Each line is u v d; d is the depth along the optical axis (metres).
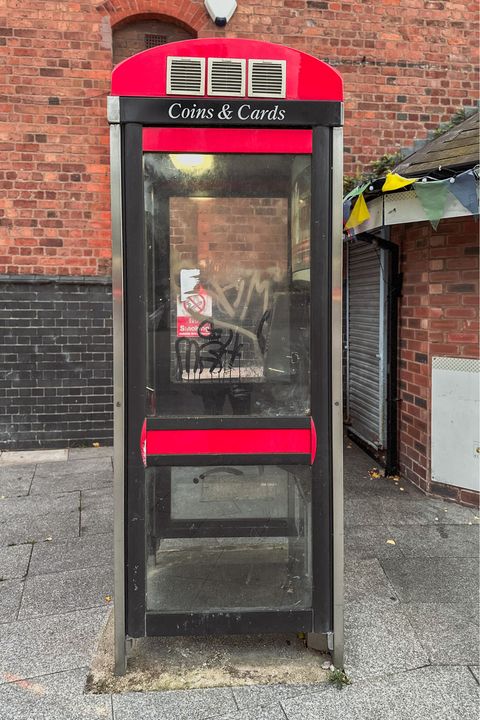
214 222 2.53
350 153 6.05
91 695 2.42
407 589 3.25
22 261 5.77
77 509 4.43
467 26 6.11
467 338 4.34
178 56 2.32
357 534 3.96
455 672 2.56
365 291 5.82
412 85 6.07
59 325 5.89
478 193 3.59
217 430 2.48
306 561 2.61
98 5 5.63
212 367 2.54
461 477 4.43
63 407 5.97
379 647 2.73
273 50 2.34
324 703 2.37
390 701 2.38
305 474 2.56
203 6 5.77
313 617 2.55
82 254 5.84
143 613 2.52
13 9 5.56
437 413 4.53
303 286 2.52
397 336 5.09
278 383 2.54
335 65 5.96
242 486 2.67
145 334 2.42
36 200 5.73
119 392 2.42
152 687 2.46
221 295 2.55
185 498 2.65
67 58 5.64
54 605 3.11
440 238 4.43
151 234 2.47
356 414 6.19
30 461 5.60
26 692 2.44
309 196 2.45
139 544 2.49
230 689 2.45
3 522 4.19
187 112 2.34
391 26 6.00
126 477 2.47
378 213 4.27
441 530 4.02
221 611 2.54
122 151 2.35
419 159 4.64
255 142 2.38
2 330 5.82
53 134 5.69
